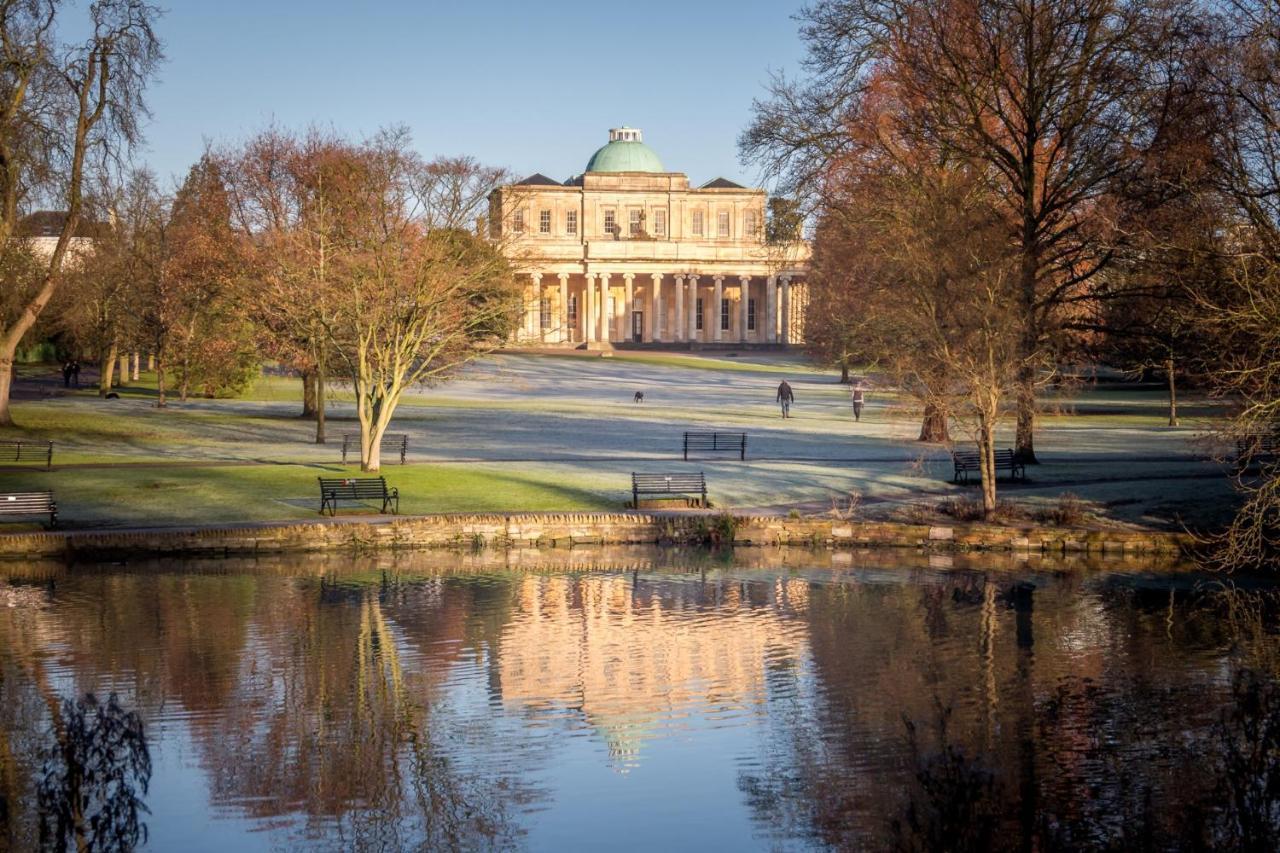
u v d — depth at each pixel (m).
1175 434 74.00
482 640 29.73
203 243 71.75
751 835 18.48
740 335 184.12
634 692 25.59
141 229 94.62
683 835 18.48
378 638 29.77
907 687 25.98
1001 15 52.50
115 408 80.94
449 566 39.34
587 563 39.97
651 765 21.44
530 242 175.88
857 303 57.34
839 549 42.69
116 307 92.44
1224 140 36.44
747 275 182.88
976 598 34.59
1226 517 43.91
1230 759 21.44
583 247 182.75
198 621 31.27
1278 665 27.53
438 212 54.44
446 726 23.42
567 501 48.09
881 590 35.69
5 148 55.44
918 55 55.72
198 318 85.69
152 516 43.97
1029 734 22.88
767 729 23.28
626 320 190.00
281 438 68.25
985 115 56.19
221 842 18.14
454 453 62.66
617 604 33.81
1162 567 39.44
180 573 37.69
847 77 60.88
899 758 21.69
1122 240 49.00
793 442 69.44
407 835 18.55
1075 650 28.84
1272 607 33.41
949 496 49.25
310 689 25.62
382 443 65.44
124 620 31.25
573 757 21.80
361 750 22.08
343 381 75.31
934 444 65.62
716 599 34.47
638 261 181.00
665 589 35.84
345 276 52.41
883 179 57.25
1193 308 39.06
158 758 21.56
